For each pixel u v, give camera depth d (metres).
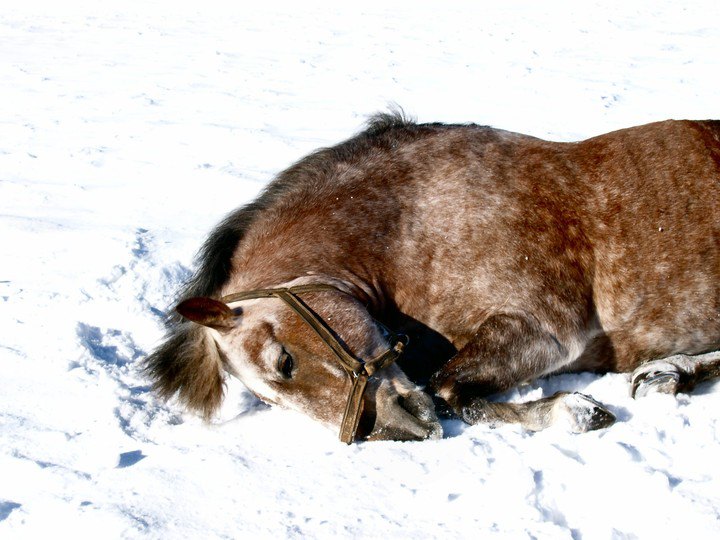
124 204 7.32
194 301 3.51
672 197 4.04
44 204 7.36
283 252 3.88
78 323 4.88
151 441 3.66
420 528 2.78
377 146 4.21
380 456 3.31
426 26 19.03
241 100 11.97
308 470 3.24
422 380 4.07
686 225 4.01
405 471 3.18
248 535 2.80
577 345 3.90
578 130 9.42
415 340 4.03
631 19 18.27
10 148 9.42
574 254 3.95
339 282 3.78
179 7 24.38
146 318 5.07
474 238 3.93
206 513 2.96
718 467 3.06
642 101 10.79
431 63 14.51
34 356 4.52
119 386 4.13
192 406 3.78
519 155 4.16
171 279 5.57
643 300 3.98
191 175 8.14
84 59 16.11
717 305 4.01
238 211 4.13
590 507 2.87
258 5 24.36
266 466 3.29
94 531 2.87
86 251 6.05
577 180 4.08
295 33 18.91
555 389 4.04
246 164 8.53
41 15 23.25
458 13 20.89
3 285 5.53
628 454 3.09
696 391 3.93
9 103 12.12
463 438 3.43
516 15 19.89
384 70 14.02
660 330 4.02
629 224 3.99
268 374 3.58
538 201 4.00
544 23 18.42
